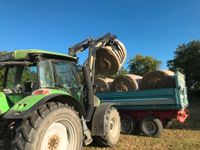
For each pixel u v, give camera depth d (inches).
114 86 430.3
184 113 420.2
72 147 219.9
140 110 409.7
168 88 385.7
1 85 248.1
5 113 209.0
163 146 314.8
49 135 204.7
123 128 420.8
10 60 232.8
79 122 224.7
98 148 300.2
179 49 1593.3
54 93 215.6
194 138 369.4
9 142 210.5
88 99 287.1
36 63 228.5
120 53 388.5
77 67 282.7
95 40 345.1
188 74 1549.0
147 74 409.4
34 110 192.5
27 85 229.3
